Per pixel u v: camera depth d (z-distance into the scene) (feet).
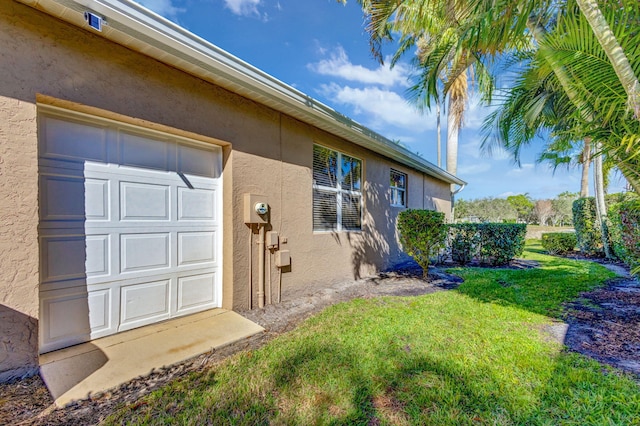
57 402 6.37
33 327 7.22
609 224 27.48
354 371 7.75
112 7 7.50
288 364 8.14
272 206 13.85
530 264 26.07
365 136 18.54
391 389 6.98
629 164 10.29
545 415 6.02
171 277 11.01
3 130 6.84
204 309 11.98
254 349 9.33
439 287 17.78
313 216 17.01
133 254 10.00
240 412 6.20
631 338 9.86
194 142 11.67
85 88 8.12
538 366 7.91
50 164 8.21
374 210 22.44
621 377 7.35
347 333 10.27
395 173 27.07
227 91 11.93
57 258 8.36
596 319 11.67
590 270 22.29
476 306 13.41
